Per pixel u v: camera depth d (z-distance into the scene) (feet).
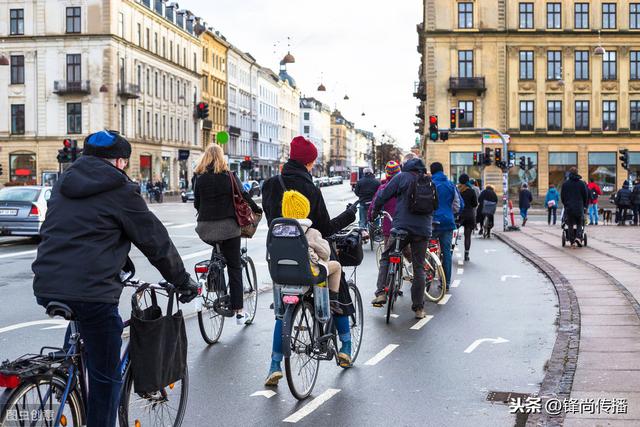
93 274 14.71
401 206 34.45
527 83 209.56
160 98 257.75
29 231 73.15
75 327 15.48
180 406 18.12
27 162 223.51
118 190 15.19
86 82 218.79
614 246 74.43
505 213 105.81
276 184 23.35
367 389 23.39
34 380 14.11
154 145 249.96
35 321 33.99
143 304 19.74
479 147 209.46
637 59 209.05
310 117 580.30
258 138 404.98
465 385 23.79
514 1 208.33
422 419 20.33
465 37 208.23
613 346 27.50
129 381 16.39
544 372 25.34
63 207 15.02
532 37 208.64
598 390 21.71
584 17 209.05
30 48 222.07
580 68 209.77
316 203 23.08
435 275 40.83
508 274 53.31
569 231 72.54
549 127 210.59
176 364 17.06
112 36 218.18
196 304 27.53
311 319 22.97
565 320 33.42
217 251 30.12
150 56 247.50
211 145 29.63
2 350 28.04
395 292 37.58
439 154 211.00
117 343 15.31
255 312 34.96
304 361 22.45
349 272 54.03
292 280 21.98
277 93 462.60
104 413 15.20
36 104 222.48
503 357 27.63
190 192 208.33
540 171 210.38
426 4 215.51
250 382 24.07
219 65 331.98
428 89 209.97
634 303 37.22
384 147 500.33
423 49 276.41
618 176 210.38
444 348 29.22
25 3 221.87
